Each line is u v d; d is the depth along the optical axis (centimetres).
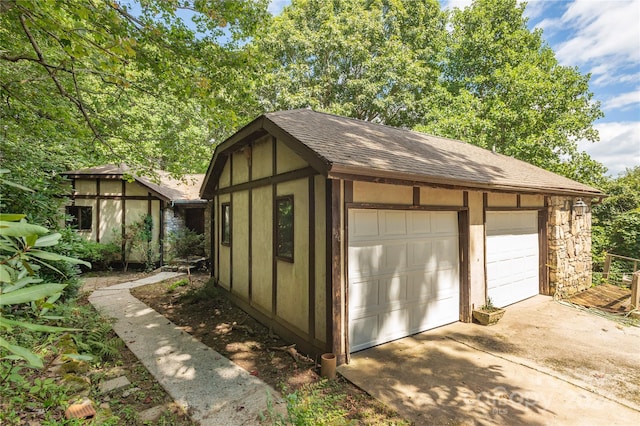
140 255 1155
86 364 390
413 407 332
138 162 746
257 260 612
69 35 354
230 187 737
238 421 309
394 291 502
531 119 1298
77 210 1189
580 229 852
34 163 597
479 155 852
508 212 689
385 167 418
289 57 1650
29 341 376
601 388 368
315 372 409
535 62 1484
